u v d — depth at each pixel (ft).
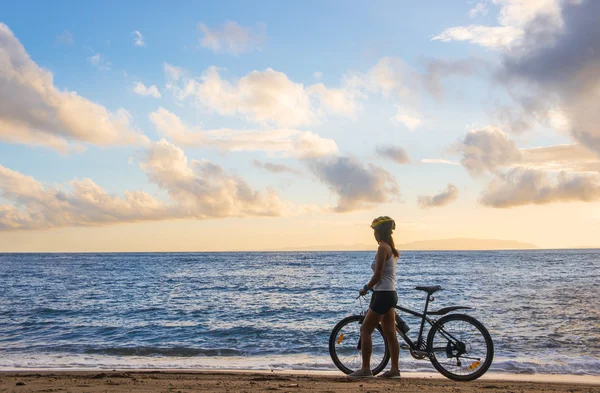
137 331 49.14
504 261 328.70
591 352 36.22
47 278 159.74
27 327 52.11
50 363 33.09
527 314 58.59
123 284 128.26
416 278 147.02
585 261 319.68
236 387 19.02
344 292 100.07
